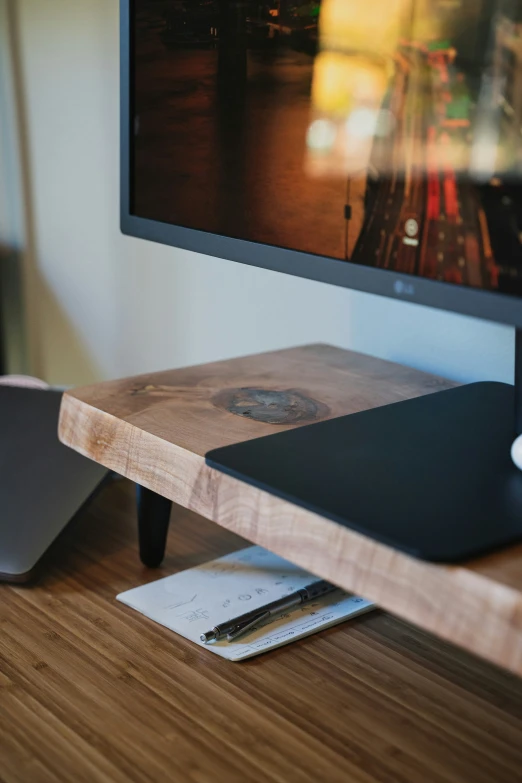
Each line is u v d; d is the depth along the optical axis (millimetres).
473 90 675
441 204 712
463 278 709
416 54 704
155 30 880
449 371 1066
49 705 755
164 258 1399
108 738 719
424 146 714
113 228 1463
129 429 807
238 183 857
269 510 668
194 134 879
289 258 832
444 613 566
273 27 791
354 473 696
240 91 830
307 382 947
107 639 854
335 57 757
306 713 759
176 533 1091
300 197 812
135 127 932
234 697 775
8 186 1635
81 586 953
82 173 1484
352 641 867
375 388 936
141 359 1492
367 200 763
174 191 918
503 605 538
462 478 693
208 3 831
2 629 865
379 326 1130
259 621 877
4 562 936
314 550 638
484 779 689
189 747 712
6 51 1548
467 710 772
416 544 578
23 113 1558
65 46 1438
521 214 663
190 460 745
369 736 733
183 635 858
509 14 645
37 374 1702
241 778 680
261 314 1279
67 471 1098
